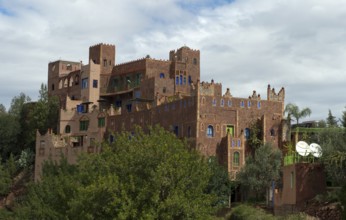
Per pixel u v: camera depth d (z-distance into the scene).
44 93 131.00
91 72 124.69
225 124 91.81
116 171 52.28
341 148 62.50
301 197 59.00
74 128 117.12
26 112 129.50
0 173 114.56
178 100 94.69
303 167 59.47
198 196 51.47
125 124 106.00
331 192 56.12
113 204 48.50
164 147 51.91
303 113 95.56
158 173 49.44
